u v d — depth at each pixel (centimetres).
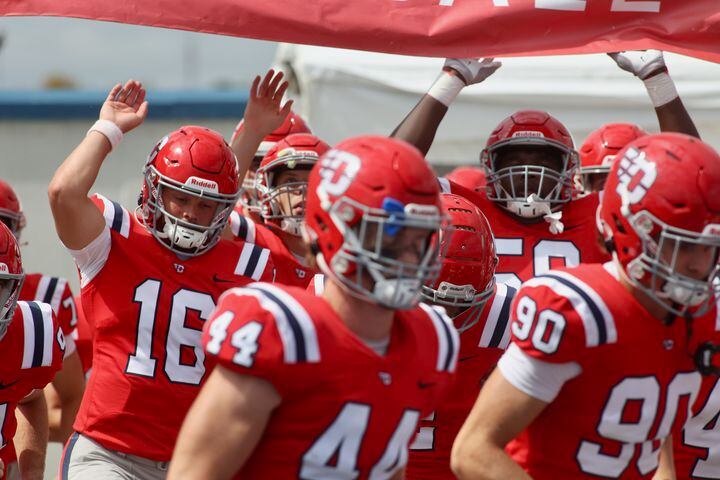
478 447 882
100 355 1231
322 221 777
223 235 1402
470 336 1195
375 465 795
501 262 1416
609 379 875
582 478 909
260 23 1230
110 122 1241
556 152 1401
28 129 2798
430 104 1374
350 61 2206
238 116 2925
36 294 1526
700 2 1246
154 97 2886
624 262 864
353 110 2233
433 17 1246
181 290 1223
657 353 875
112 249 1214
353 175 764
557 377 873
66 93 2936
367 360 773
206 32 1231
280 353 746
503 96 2262
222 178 1211
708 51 1257
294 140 1450
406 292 756
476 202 1443
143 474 1215
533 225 1435
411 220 754
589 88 2234
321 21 1240
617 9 1245
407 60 2197
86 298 1232
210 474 749
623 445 901
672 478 1029
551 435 909
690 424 1162
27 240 2792
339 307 781
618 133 1714
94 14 1220
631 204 853
